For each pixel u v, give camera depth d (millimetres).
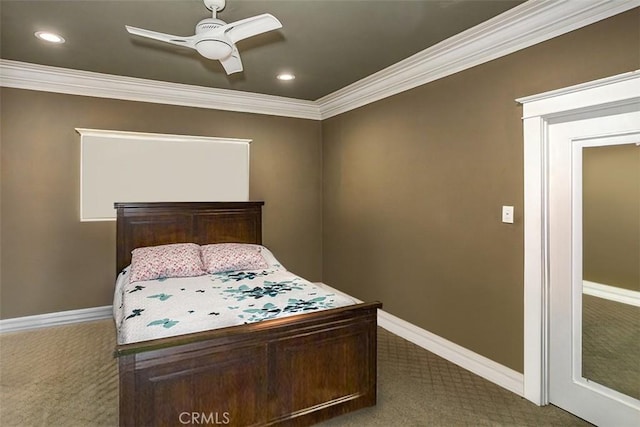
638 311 2025
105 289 3852
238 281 3049
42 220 3590
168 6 2320
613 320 2113
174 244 3695
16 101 3453
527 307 2428
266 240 4586
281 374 1996
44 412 2270
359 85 3838
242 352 1898
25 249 3541
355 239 4207
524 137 2420
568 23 2178
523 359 2469
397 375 2762
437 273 3137
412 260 3400
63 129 3625
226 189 4348
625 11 1951
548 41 2295
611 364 2127
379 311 3820
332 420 2203
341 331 2158
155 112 3986
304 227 4805
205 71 3502
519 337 2496
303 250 4805
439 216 3102
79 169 3703
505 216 2562
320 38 2760
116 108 3820
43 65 3344
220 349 1848
